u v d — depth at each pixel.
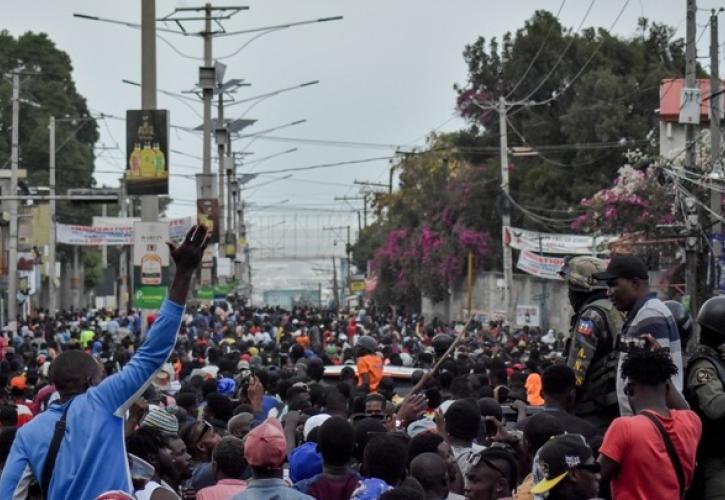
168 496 9.38
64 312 70.25
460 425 11.02
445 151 76.00
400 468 9.79
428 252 71.50
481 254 68.50
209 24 51.53
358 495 9.49
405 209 79.88
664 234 40.62
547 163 64.31
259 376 20.31
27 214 69.44
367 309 84.31
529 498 8.66
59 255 101.56
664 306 10.03
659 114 53.09
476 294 69.50
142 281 30.44
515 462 8.88
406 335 51.22
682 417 8.50
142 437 10.52
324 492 9.91
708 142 43.31
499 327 46.47
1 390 21.38
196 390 20.06
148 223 30.45
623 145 59.69
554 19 68.44
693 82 34.16
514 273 66.38
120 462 7.84
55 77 97.25
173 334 8.04
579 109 61.97
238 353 29.22
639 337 9.48
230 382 20.42
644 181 41.97
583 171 62.69
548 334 47.44
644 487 8.31
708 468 9.47
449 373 18.03
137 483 9.35
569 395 10.74
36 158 94.56
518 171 66.56
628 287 10.07
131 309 79.44
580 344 11.00
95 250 111.38
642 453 8.30
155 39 29.91
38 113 94.25
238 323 56.44
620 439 8.35
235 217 95.00
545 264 49.50
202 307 62.00
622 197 41.94
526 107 66.31
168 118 29.69
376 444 9.79
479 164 73.06
